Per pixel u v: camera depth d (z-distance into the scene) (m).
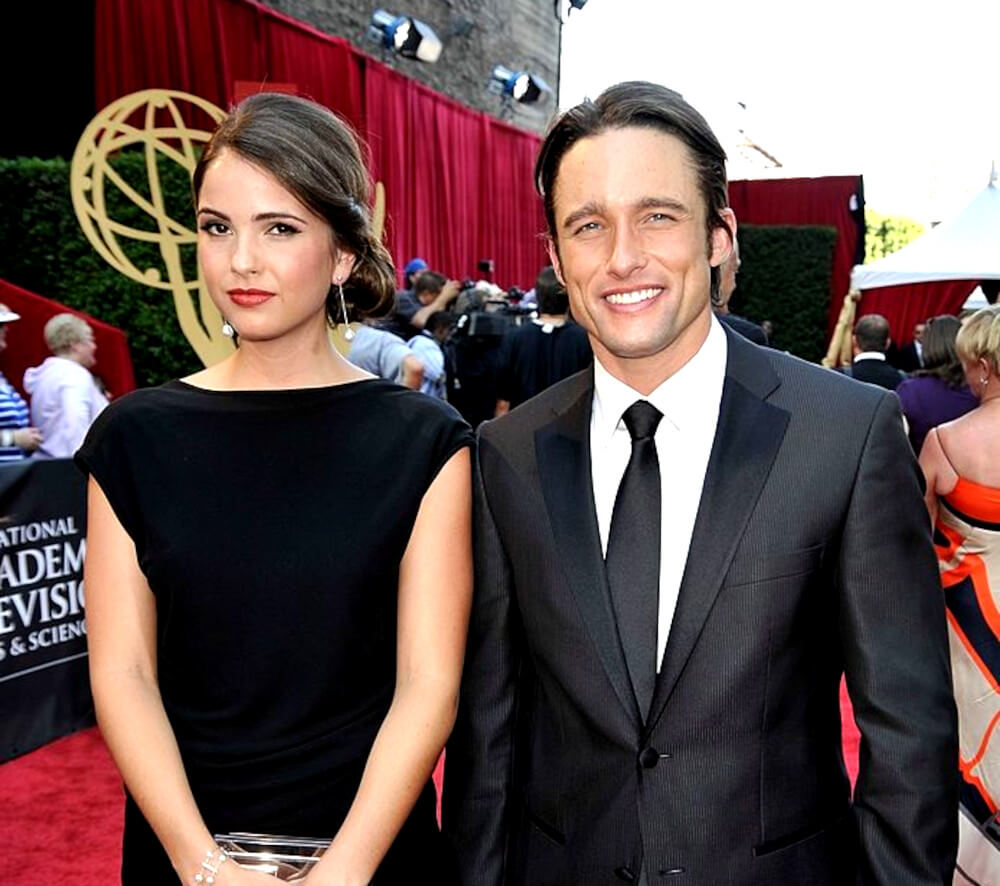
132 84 7.45
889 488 1.23
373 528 1.29
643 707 1.23
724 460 1.25
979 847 2.27
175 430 1.33
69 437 4.15
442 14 12.84
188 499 1.30
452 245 12.41
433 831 1.42
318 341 1.40
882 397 1.27
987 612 2.30
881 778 1.20
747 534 1.21
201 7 7.82
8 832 2.75
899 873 1.19
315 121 1.32
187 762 1.28
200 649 1.28
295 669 1.27
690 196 1.23
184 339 5.32
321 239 1.31
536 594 1.31
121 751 1.23
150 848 1.31
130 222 4.90
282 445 1.33
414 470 1.33
